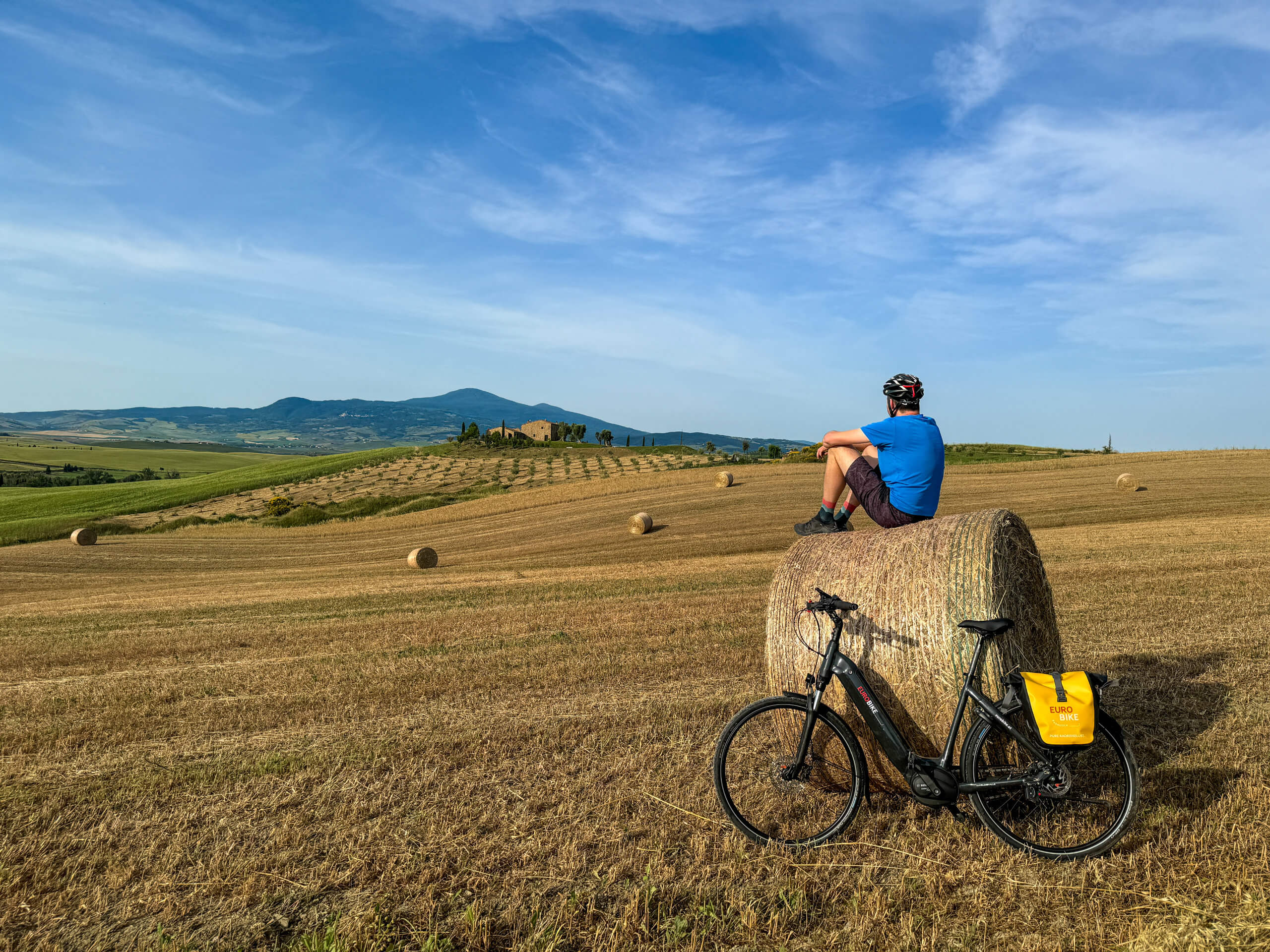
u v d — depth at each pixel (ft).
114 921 11.82
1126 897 11.35
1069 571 42.91
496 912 11.64
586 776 16.90
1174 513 74.74
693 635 32.45
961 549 14.14
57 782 17.94
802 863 12.73
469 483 202.80
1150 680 21.90
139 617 47.16
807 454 189.47
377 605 47.50
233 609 49.29
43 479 326.44
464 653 31.35
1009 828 13.10
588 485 140.77
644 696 23.50
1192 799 14.16
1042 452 189.06
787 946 10.58
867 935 10.69
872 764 14.64
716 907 11.41
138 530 144.36
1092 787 14.75
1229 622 29.04
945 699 13.79
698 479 135.23
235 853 13.84
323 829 14.73
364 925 11.18
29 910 12.18
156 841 14.40
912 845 13.14
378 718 22.54
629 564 68.95
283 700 25.02
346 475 224.33
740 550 73.36
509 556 87.56
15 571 91.45
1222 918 10.59
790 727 15.01
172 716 23.70
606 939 10.87
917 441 15.51
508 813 15.11
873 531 16.02
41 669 32.40
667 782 16.25
